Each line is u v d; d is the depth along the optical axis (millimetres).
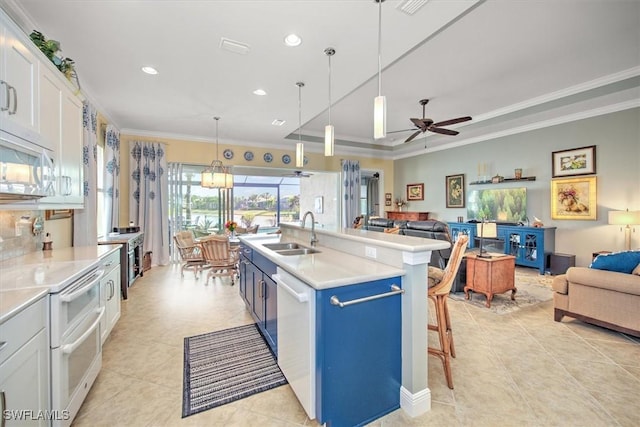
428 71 3732
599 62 3494
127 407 1792
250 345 2609
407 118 5711
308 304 1593
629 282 2566
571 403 1818
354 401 1629
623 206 4414
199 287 4430
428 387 1971
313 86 3631
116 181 5039
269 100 4105
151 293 4129
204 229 6535
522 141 5691
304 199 10469
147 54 2875
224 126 5520
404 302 1761
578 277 2902
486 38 3002
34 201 1895
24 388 1227
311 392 1591
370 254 2064
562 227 5121
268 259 2383
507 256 3812
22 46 1629
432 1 2098
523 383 2025
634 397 1871
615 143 4488
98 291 2080
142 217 5691
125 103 4242
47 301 1429
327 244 2703
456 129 5977
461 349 2512
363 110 5320
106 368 2223
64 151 2176
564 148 5082
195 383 2041
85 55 2893
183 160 6234
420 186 7953
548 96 4469
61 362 1473
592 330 2889
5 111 1470
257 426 1646
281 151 7332
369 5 2152
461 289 4117
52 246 2686
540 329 2920
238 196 10789
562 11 2578
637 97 4219
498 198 6059
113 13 2271
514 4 2488
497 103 4879
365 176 9625
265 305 2494
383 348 1722
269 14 2275
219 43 2682
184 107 4418
